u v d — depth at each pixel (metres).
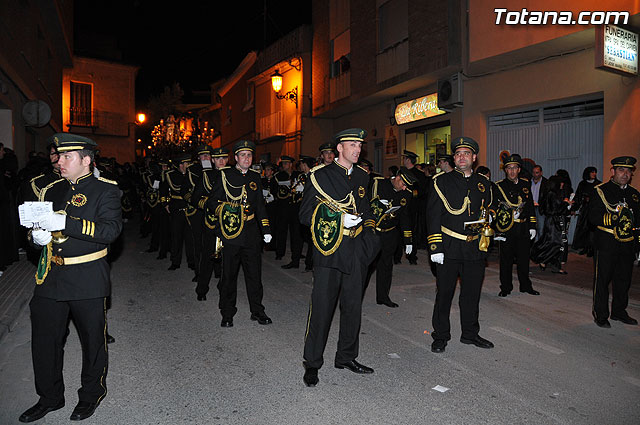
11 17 13.26
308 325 4.64
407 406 4.08
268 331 6.06
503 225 7.45
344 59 19.44
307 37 22.09
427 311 7.03
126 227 17.86
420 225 12.54
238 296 7.86
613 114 10.96
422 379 4.64
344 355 4.80
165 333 5.96
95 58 30.62
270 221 12.35
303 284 8.77
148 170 14.51
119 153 32.00
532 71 12.68
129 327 6.19
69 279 3.67
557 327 6.27
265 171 12.22
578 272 9.60
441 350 5.36
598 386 4.50
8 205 9.48
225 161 7.06
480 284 5.53
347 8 19.09
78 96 30.62
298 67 22.34
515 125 13.59
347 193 4.66
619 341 5.74
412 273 9.73
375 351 5.39
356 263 4.66
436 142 16.31
